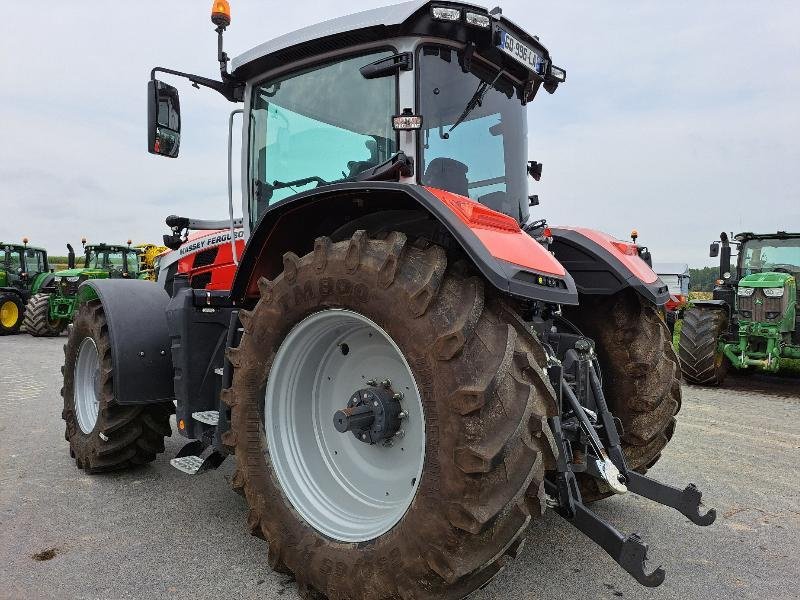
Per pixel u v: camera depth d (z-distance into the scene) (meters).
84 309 4.13
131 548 2.92
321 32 2.78
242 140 3.39
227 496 3.64
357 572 2.20
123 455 3.94
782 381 8.81
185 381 3.45
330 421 2.75
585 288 3.29
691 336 8.14
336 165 2.91
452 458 1.95
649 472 4.19
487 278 2.05
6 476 3.97
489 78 2.91
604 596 2.53
